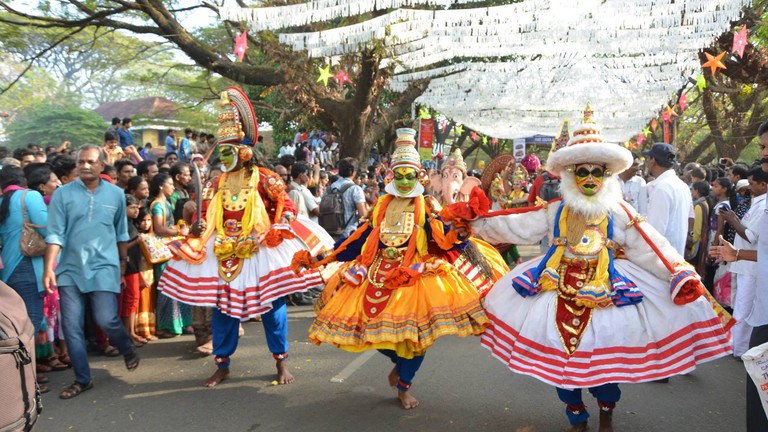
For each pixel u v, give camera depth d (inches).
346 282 167.8
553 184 266.4
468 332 156.3
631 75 557.6
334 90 581.0
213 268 193.3
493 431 158.2
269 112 807.7
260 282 189.0
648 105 646.5
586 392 188.5
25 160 278.7
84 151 185.3
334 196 309.1
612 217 148.3
